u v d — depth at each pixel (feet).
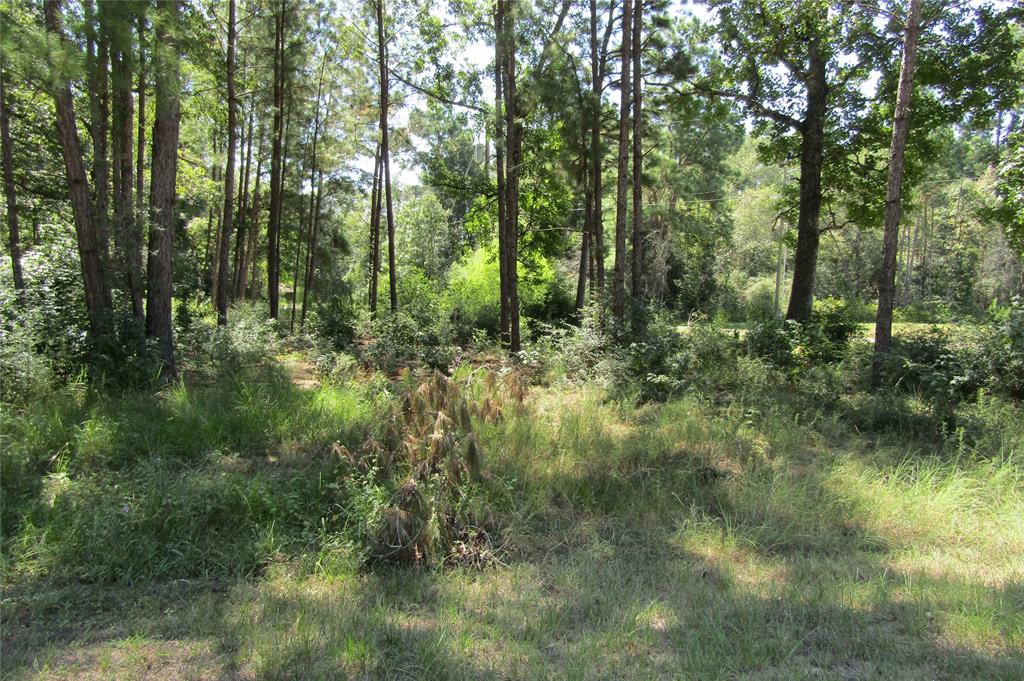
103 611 12.26
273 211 66.59
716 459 22.45
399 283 94.43
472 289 84.43
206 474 18.38
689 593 13.17
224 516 15.78
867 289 142.10
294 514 16.20
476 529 15.76
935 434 25.66
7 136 39.83
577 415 26.43
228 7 55.01
